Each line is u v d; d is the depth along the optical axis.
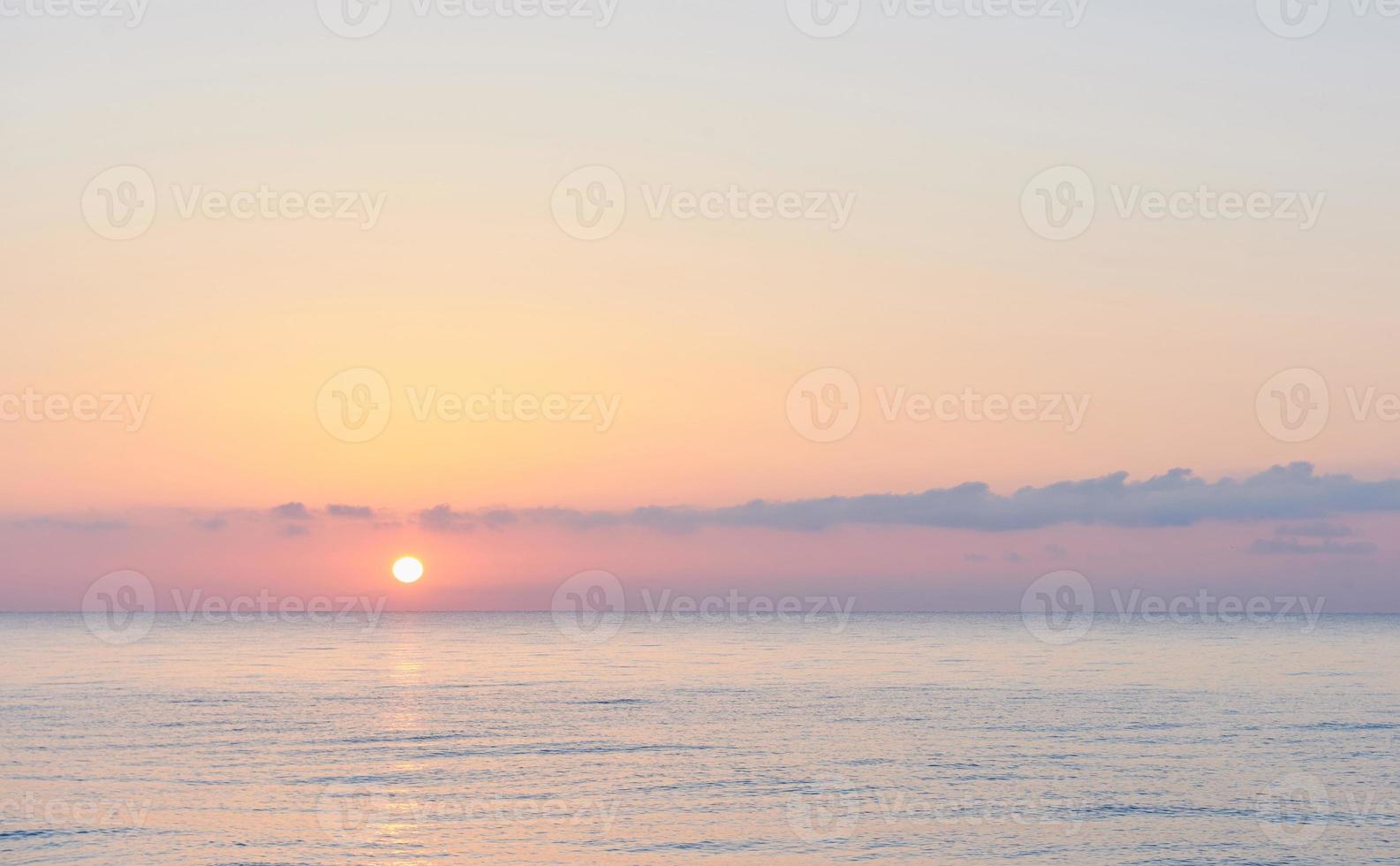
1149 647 152.25
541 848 34.72
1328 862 33.66
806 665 116.81
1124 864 33.50
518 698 78.12
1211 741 56.25
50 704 70.94
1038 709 71.00
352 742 54.72
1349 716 67.00
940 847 35.16
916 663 119.44
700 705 73.56
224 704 71.69
